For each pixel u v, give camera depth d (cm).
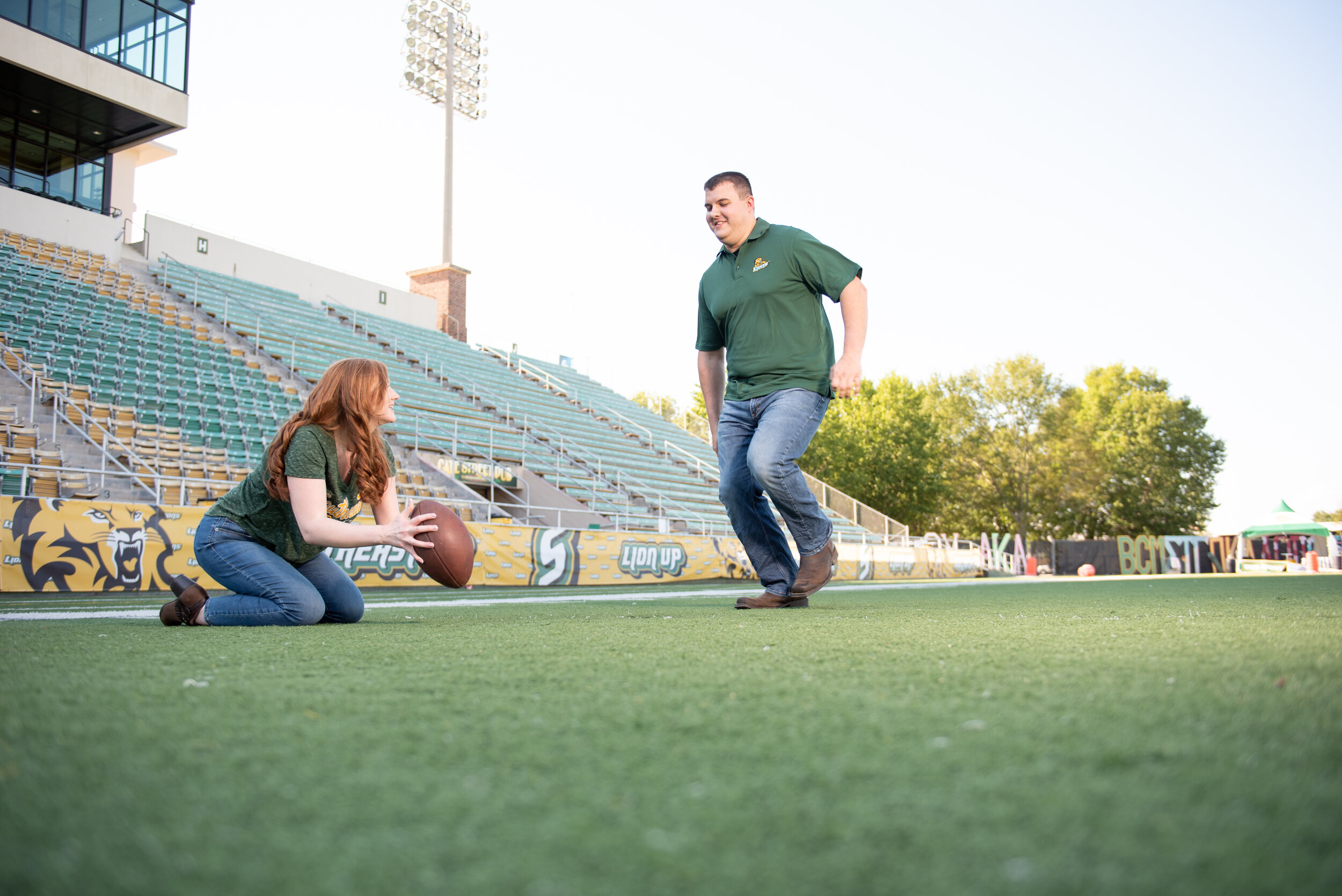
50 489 819
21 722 102
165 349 1291
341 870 57
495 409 1791
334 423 274
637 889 53
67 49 1326
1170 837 59
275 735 96
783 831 63
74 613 376
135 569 644
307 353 1574
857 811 67
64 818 67
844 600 497
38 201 1415
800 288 360
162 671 148
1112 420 3772
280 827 65
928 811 66
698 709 109
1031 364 3622
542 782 76
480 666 154
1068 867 54
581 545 1001
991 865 55
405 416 1420
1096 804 67
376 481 286
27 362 1038
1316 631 205
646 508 1580
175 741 93
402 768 81
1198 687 118
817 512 371
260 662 161
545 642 200
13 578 585
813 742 90
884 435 3106
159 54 1450
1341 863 54
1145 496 3672
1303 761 78
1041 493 3641
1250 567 2852
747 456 362
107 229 1515
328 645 197
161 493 891
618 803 70
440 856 59
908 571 1670
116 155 1742
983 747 86
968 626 245
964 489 3659
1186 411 3822
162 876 56
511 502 1403
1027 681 126
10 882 55
